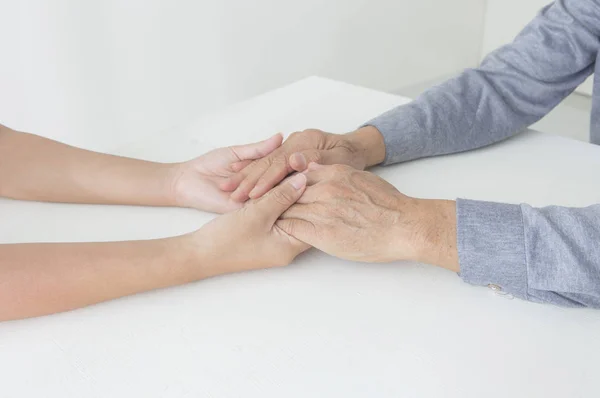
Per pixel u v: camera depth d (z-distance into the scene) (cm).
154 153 124
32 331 91
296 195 100
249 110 139
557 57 126
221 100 247
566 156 124
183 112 238
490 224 94
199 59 233
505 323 92
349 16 270
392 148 120
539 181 117
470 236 94
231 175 112
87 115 212
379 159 120
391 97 144
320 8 260
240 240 97
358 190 100
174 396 83
